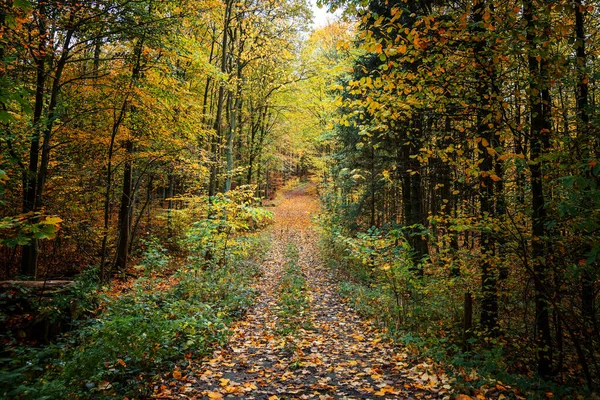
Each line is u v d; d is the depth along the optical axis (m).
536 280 4.66
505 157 3.98
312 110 24.05
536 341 5.55
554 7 3.94
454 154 6.38
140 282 8.46
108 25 8.73
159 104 10.86
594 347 5.27
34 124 8.28
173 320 6.02
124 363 4.37
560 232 4.92
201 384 4.63
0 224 2.96
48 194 10.72
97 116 10.90
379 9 8.59
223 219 11.70
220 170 18.11
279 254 17.67
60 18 8.38
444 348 6.11
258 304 9.23
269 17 17.78
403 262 7.54
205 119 18.66
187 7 9.85
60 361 4.48
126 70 10.01
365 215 15.70
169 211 17.27
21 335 5.39
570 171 4.38
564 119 5.15
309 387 4.52
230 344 6.27
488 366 4.79
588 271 3.94
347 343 6.41
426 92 4.96
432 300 7.82
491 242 6.01
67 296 6.21
